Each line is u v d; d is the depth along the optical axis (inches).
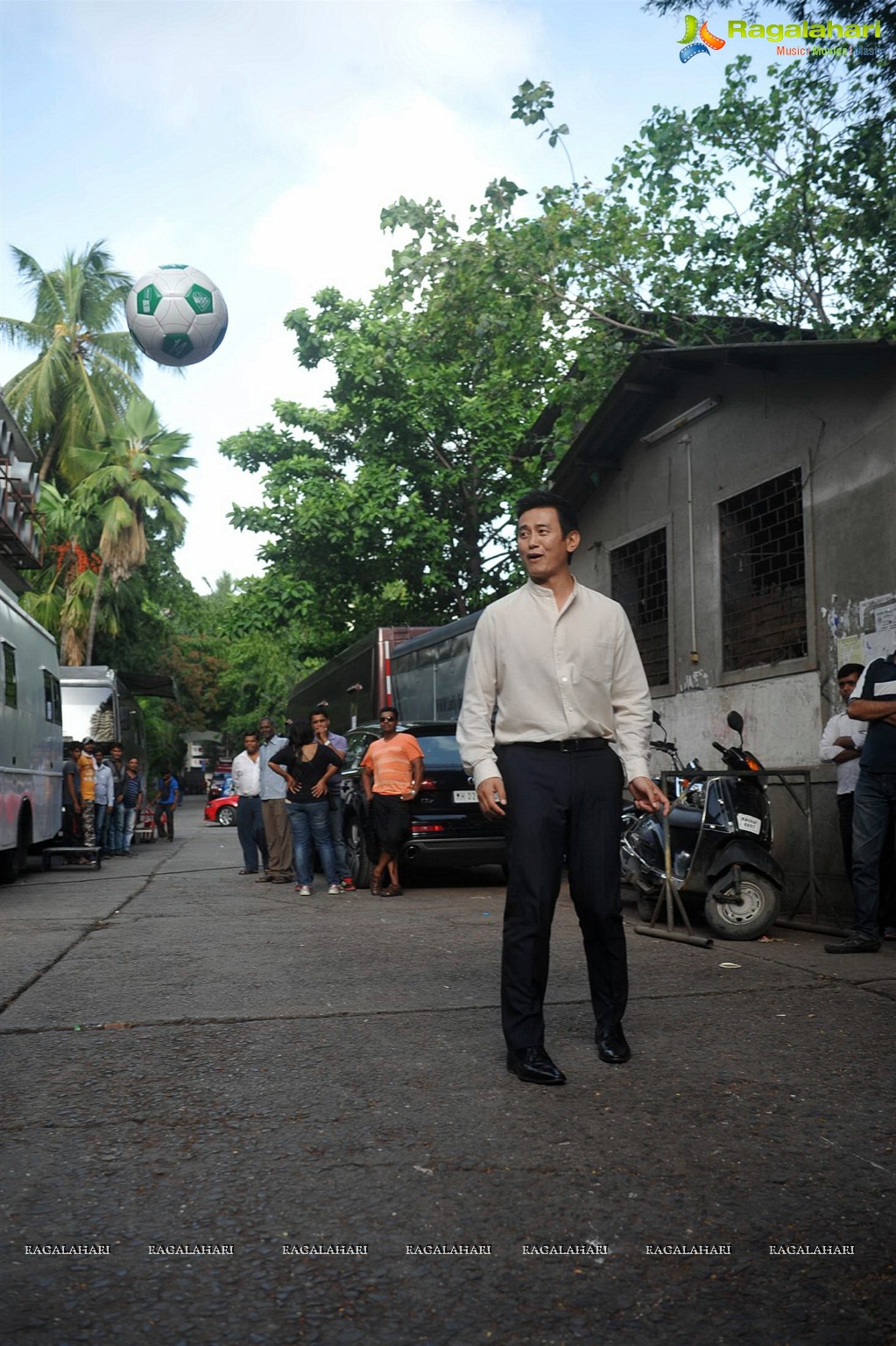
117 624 1529.3
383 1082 160.9
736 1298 97.5
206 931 330.0
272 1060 174.4
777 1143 134.7
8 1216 115.8
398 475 1012.5
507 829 165.3
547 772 164.4
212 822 1505.9
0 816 507.5
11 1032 195.6
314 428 1071.0
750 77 512.7
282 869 519.2
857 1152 131.7
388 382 1000.2
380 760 445.1
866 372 362.3
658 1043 181.5
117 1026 198.7
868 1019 197.3
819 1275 101.5
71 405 1475.1
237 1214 115.7
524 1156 131.0
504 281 573.6
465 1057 173.9
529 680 165.2
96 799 722.2
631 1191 120.4
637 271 563.5
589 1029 191.5
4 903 427.8
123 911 393.7
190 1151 134.4
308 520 987.9
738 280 519.5
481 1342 90.6
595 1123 142.3
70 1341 90.9
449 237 601.3
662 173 538.3
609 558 529.3
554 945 289.7
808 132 491.2
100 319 1512.1
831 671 376.5
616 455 516.7
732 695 431.5
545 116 551.2
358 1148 134.2
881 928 298.5
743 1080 160.4
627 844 340.5
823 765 369.4
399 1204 117.6
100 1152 134.6
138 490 1359.5
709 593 448.8
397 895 446.6
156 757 2053.4
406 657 757.3
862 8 334.0
